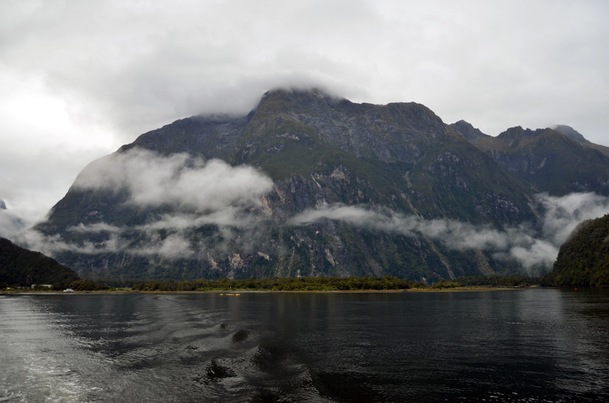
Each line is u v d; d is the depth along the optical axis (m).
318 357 82.75
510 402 56.56
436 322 138.25
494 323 133.75
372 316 158.12
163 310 183.75
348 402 55.38
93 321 143.75
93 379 65.81
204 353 81.25
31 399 57.78
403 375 69.25
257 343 93.19
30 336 110.50
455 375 69.19
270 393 56.78
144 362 75.62
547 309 178.38
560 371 71.75
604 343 96.25
